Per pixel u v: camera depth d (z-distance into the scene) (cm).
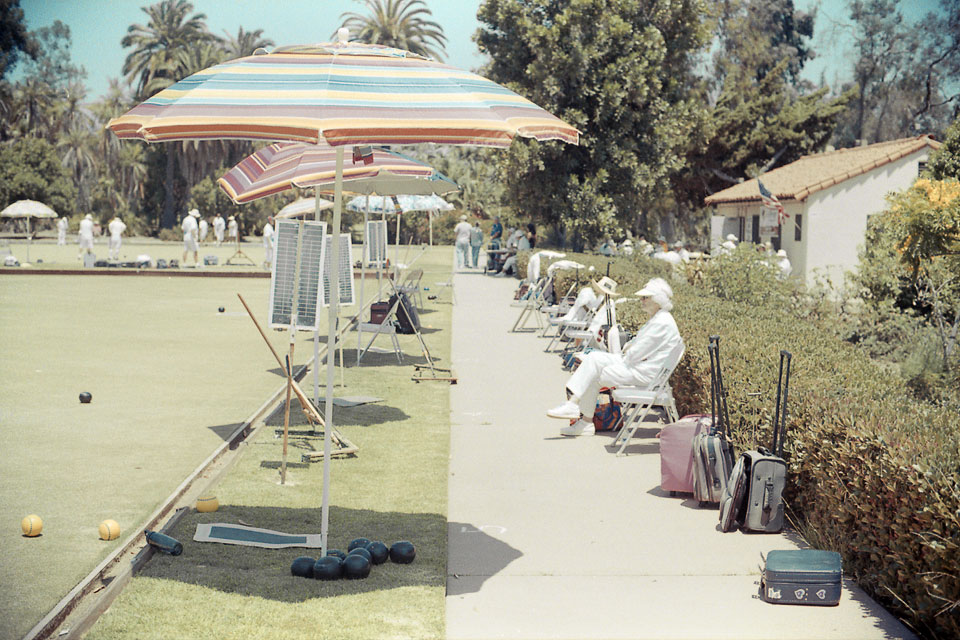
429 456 852
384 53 562
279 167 872
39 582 536
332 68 526
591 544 621
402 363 1430
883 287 1802
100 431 945
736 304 1427
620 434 889
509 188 3922
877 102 6119
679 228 6256
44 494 720
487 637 471
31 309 2206
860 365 841
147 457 839
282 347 1600
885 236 1866
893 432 539
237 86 507
